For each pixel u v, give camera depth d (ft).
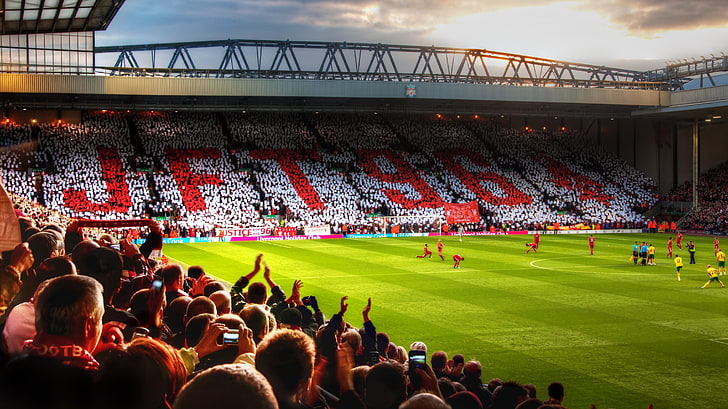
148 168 264.31
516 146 337.31
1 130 261.03
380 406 20.93
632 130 338.54
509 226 267.59
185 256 178.40
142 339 15.26
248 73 273.13
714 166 310.24
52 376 13.07
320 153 300.61
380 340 45.91
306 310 42.34
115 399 13.43
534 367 70.23
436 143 328.29
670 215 304.09
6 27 154.61
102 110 266.77
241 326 21.79
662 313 100.48
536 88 273.75
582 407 57.93
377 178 291.58
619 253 190.80
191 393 11.71
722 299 113.50
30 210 149.89
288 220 248.11
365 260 169.78
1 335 18.74
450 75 283.79
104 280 24.25
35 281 24.18
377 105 288.51
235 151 288.71
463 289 122.42
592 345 80.02
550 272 147.43
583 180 315.99
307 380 16.89
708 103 269.23
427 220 261.85
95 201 235.20
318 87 254.47
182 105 265.95
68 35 242.37
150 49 276.82
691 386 63.93
